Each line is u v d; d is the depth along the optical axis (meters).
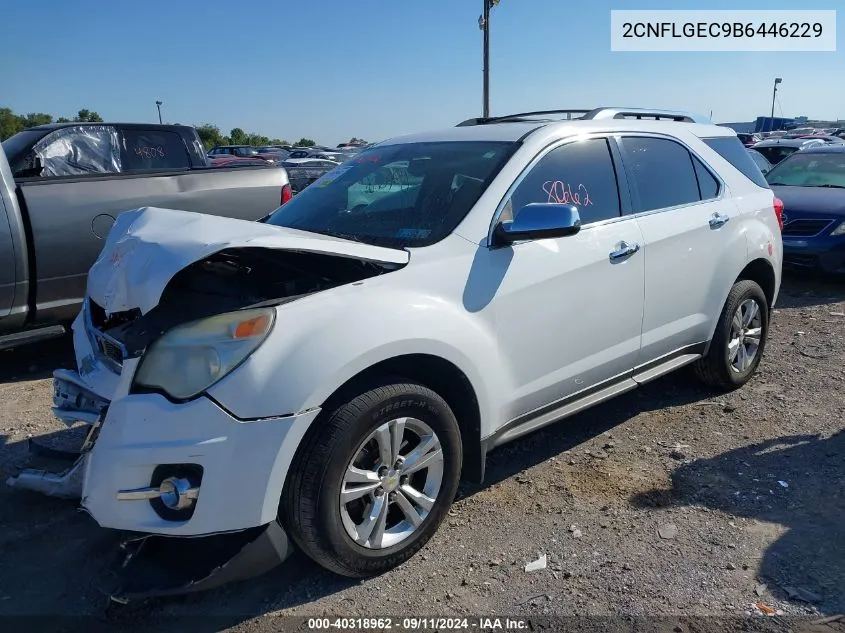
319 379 2.64
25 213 5.27
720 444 4.22
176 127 7.94
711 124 5.13
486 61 20.89
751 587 2.89
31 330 5.38
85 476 2.68
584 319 3.72
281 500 2.71
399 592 2.92
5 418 4.66
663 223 4.18
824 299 8.00
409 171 3.86
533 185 3.62
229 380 2.56
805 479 3.76
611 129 4.13
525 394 3.50
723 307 4.71
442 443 3.10
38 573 3.05
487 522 3.42
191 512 2.58
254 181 6.77
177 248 2.76
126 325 3.09
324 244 2.87
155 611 2.83
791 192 9.21
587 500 3.61
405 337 2.88
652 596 2.85
